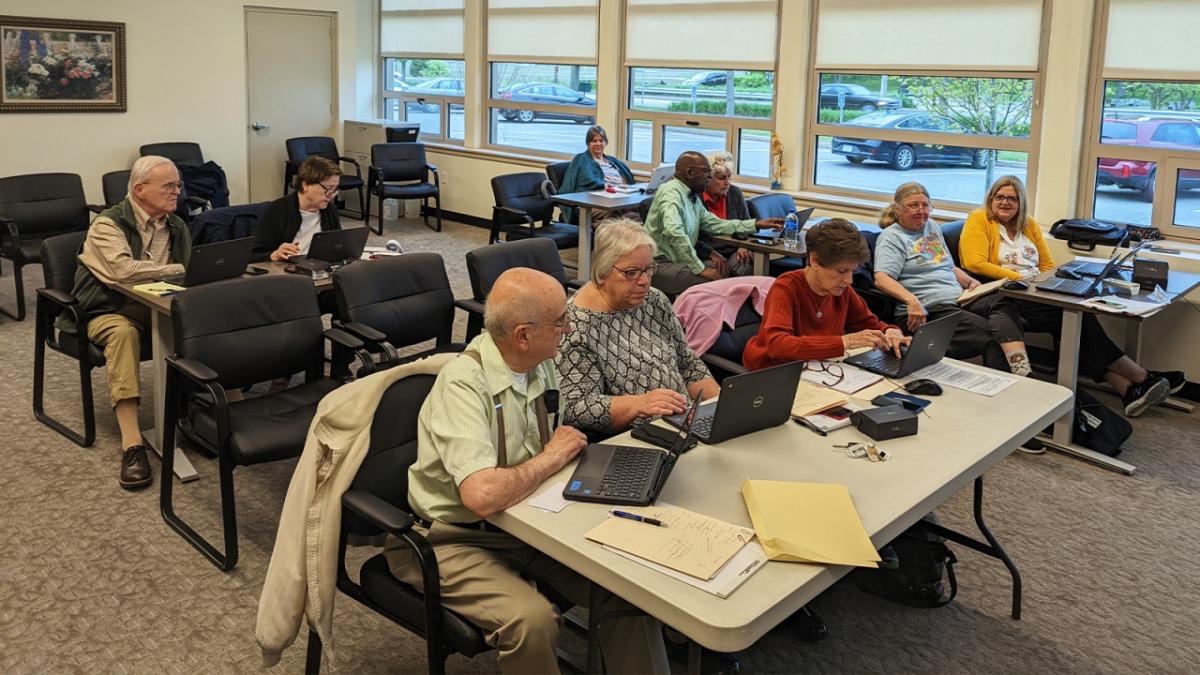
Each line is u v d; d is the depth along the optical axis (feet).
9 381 15.31
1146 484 12.66
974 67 18.72
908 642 9.00
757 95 22.58
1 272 22.75
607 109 25.71
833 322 10.71
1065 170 17.57
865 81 20.68
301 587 6.97
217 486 11.83
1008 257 15.38
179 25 27.09
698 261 16.97
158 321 11.91
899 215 14.99
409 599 6.97
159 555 10.19
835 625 9.26
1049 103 17.62
